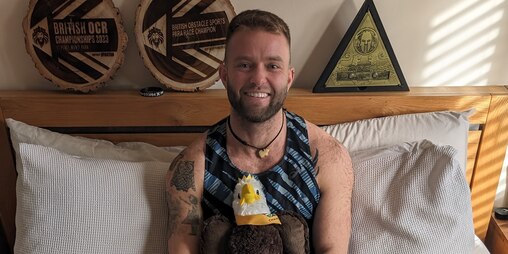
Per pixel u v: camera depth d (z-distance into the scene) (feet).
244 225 3.33
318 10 4.63
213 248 3.45
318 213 3.72
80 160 4.02
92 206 3.85
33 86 4.90
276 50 3.29
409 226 3.79
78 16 4.46
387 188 4.01
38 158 3.90
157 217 3.94
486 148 4.95
